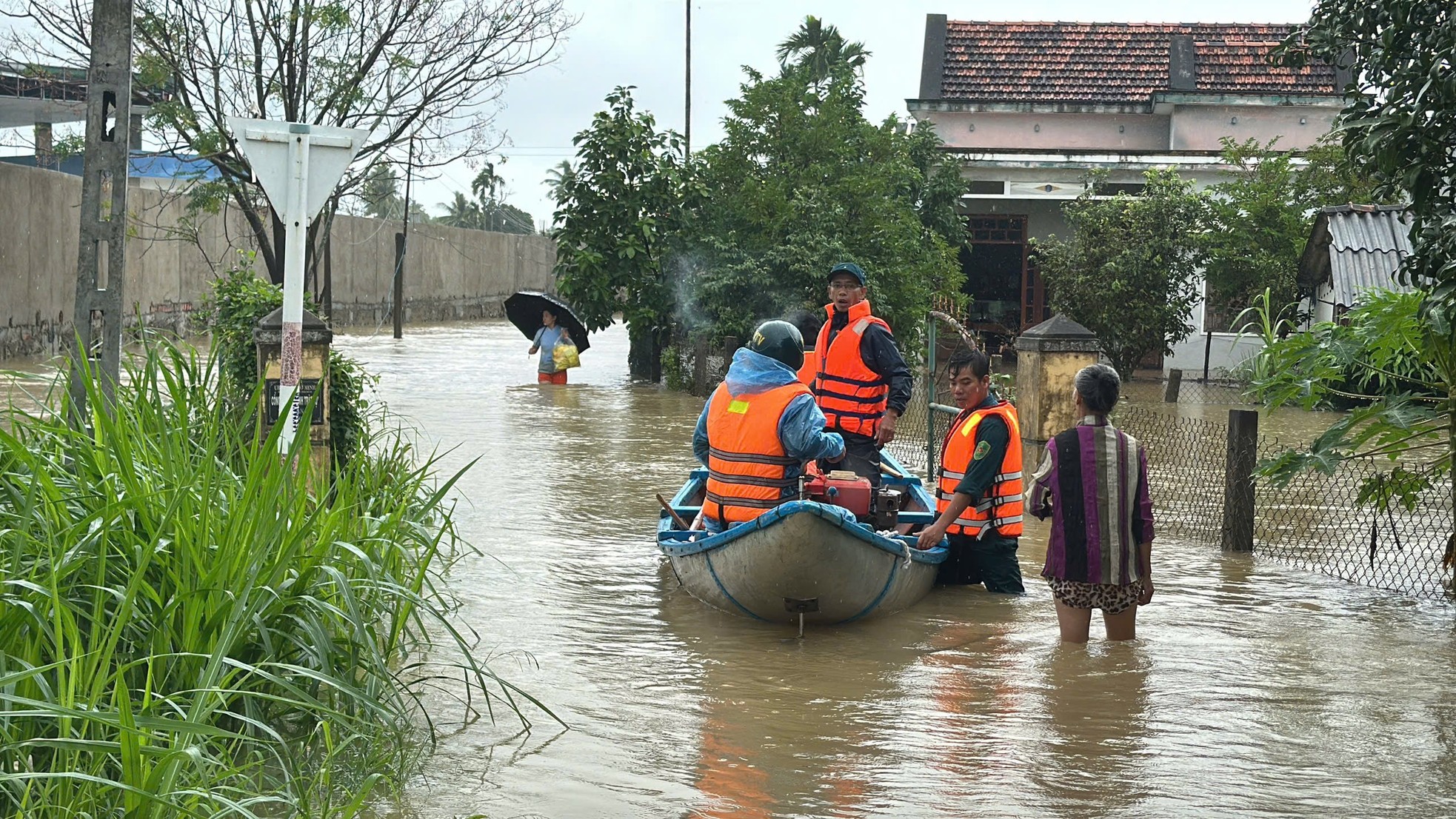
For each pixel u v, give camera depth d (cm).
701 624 724
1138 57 3297
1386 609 777
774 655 666
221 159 1645
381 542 580
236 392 935
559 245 2297
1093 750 525
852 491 778
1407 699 597
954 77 3272
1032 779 493
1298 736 545
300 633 512
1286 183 2431
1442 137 715
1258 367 826
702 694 595
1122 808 465
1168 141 3120
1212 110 3020
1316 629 724
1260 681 623
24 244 2192
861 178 2244
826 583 694
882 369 861
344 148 719
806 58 3641
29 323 2219
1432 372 809
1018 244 2953
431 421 1638
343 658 521
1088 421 670
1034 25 3403
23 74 1775
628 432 1557
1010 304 3095
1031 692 604
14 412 584
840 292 870
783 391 741
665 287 2286
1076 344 1438
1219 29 3347
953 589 823
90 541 473
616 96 2306
